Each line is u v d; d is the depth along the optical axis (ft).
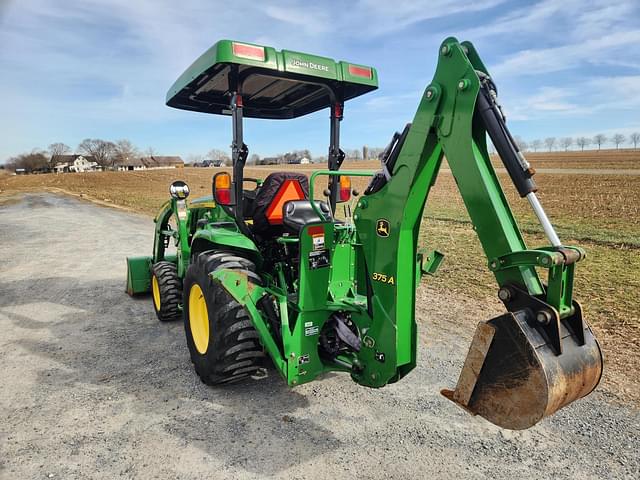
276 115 16.37
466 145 7.11
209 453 8.87
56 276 24.49
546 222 6.64
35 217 56.65
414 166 7.84
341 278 10.59
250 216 13.19
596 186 83.87
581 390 6.74
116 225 47.78
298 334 9.56
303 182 12.35
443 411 10.43
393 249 8.36
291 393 11.30
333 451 8.94
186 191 16.69
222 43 9.63
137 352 13.97
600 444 9.11
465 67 7.03
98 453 8.88
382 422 9.98
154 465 8.51
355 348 9.59
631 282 20.74
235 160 11.49
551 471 8.32
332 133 12.89
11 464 8.54
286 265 12.31
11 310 18.43
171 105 16.12
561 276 6.43
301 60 10.68
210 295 10.80
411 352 8.83
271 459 8.69
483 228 7.07
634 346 13.70
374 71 12.07
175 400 10.96
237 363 10.68
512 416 6.52
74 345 14.56
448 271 23.76
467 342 14.52
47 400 10.99
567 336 6.78
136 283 19.56
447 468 8.41
